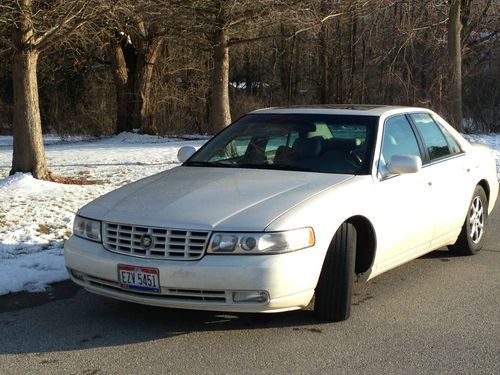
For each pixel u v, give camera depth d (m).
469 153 7.18
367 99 36.12
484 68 31.11
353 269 4.92
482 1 29.94
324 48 38.09
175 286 4.40
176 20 19.61
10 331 4.87
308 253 4.50
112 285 4.68
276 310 4.47
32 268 6.48
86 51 30.27
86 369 4.16
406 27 25.53
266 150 5.86
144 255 4.52
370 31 30.34
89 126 34.72
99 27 18.30
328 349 4.48
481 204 7.29
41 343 4.62
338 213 4.77
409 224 5.64
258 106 36.75
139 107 31.25
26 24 12.44
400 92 30.05
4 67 32.03
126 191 5.32
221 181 5.23
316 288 4.88
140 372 4.11
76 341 4.66
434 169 6.23
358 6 20.28
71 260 4.90
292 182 5.12
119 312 5.28
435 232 6.19
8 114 41.31
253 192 4.91
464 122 29.98
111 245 4.72
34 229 8.30
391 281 6.20
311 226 4.56
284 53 40.84
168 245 4.46
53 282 6.11
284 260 4.38
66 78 35.41
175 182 5.34
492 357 4.36
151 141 28.41
